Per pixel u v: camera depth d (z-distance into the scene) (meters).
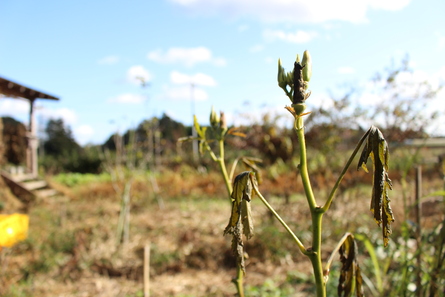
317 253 1.10
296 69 1.07
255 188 1.13
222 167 1.68
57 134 39.41
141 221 8.00
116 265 5.43
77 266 5.39
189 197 11.36
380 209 1.04
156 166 15.29
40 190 11.54
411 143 7.43
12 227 2.10
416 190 2.75
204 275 5.29
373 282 3.68
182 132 18.64
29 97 12.64
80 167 21.66
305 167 1.12
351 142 9.05
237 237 1.11
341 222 6.25
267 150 9.97
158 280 5.13
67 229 6.93
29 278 5.00
